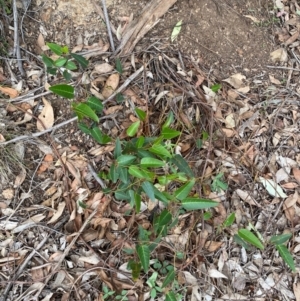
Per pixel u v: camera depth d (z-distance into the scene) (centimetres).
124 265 89
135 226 91
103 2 94
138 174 78
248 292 92
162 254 91
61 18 98
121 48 98
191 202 80
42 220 90
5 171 89
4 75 94
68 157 92
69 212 90
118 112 95
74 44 97
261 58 105
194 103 97
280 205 97
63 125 93
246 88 102
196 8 102
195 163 95
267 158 99
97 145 93
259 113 101
